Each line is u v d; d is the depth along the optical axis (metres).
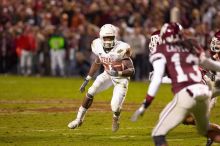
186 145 24.08
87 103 26.88
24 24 63.25
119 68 26.27
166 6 61.00
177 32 19.45
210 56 25.33
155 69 18.98
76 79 59.88
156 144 18.89
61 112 34.59
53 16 62.75
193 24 58.88
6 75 64.94
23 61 63.44
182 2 61.00
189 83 18.94
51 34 61.91
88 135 26.44
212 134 20.41
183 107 18.84
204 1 64.12
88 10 63.25
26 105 37.97
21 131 27.33
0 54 64.75
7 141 24.58
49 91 47.38
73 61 62.03
